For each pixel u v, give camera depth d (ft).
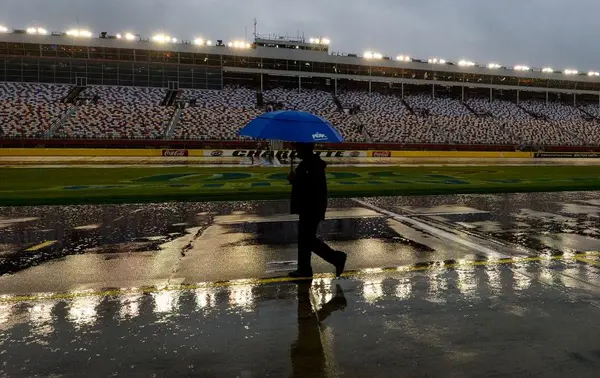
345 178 72.95
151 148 146.72
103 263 19.98
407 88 223.51
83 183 61.36
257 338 12.05
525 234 26.99
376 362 10.73
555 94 239.30
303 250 17.48
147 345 11.61
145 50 182.91
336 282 17.17
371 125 179.63
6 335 12.20
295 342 11.82
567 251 22.49
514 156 171.32
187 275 18.16
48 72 174.09
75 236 25.88
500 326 12.91
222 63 193.36
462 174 83.30
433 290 16.20
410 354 11.15
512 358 10.98
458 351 11.33
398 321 13.26
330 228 28.48
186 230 27.81
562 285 16.83
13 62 170.60
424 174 82.69
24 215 33.14
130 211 35.40
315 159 17.03
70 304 14.66
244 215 33.63
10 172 80.18
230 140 153.17
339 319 13.42
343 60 207.31
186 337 12.10
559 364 10.68
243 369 10.36
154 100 173.99
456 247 23.32
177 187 55.98
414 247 23.29
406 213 34.81
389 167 103.55
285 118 15.69
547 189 53.67
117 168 92.38
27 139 136.77
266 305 14.62
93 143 142.51
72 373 10.14
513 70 222.89
